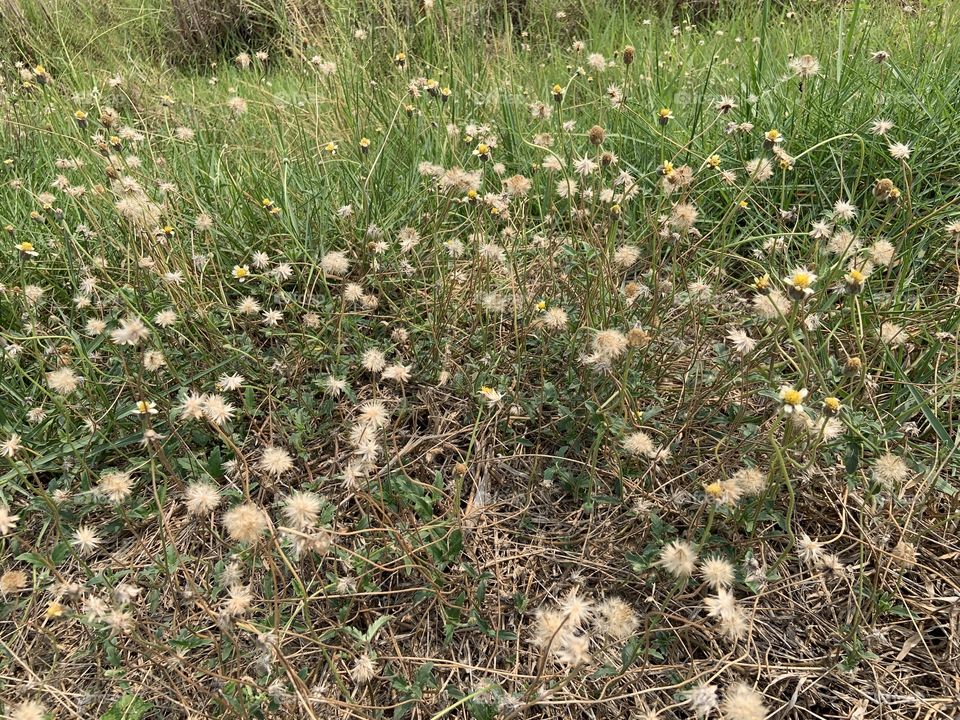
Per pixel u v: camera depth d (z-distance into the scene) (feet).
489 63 12.48
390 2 13.44
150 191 8.62
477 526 6.08
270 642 4.33
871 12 13.43
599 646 5.19
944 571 5.56
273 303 7.96
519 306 7.40
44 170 10.82
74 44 16.33
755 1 15.81
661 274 7.93
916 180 8.62
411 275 8.02
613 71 11.65
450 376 7.07
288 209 8.55
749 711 3.91
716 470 5.86
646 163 9.86
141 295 7.73
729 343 7.15
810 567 5.53
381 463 6.55
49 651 5.41
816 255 6.84
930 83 9.78
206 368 7.09
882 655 5.15
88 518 6.28
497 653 5.29
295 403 7.04
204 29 18.79
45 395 6.91
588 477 6.13
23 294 7.27
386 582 5.64
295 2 13.12
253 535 4.40
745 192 7.39
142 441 6.39
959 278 7.65
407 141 10.58
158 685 5.07
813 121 9.57
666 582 5.48
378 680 5.08
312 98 11.31
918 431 6.35
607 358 5.57
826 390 6.02
